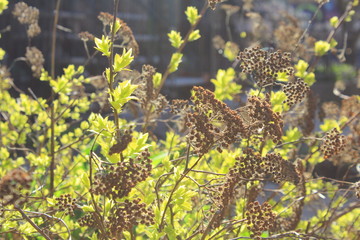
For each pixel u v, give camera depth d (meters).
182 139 3.99
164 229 2.55
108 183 2.10
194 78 20.31
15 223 2.74
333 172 5.82
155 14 16.02
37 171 3.84
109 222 2.31
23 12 4.04
